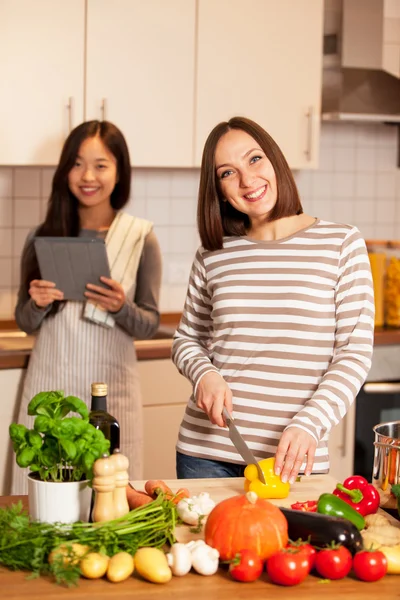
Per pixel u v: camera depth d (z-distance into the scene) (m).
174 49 3.46
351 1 3.78
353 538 1.48
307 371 2.00
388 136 4.30
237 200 2.08
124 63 3.40
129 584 1.42
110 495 1.53
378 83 3.85
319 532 1.48
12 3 3.24
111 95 3.40
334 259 2.03
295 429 1.79
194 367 2.04
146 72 3.43
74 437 1.53
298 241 2.07
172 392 3.41
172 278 4.02
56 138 3.36
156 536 1.53
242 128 2.08
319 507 1.60
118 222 3.13
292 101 3.64
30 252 3.12
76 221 3.12
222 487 1.85
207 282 2.18
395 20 3.84
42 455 1.54
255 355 2.04
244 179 2.05
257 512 1.48
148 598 1.37
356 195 4.27
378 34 3.81
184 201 4.02
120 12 3.37
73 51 3.33
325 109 3.84
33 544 1.45
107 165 3.02
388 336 3.66
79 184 3.03
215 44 3.51
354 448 3.64
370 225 4.31
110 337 3.06
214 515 1.50
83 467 1.53
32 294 2.99
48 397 1.57
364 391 3.61
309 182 4.18
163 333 3.70
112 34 3.37
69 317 3.04
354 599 1.37
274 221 2.11
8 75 3.28
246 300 2.07
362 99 3.82
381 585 1.43
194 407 2.13
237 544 1.46
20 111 3.31
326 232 2.06
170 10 3.43
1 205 3.73
